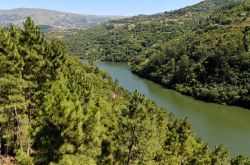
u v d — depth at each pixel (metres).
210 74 174.75
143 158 32.75
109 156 32.59
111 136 35.69
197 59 190.50
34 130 24.55
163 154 48.69
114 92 121.38
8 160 39.50
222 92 160.25
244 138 106.75
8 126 40.44
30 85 37.38
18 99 36.44
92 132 25.45
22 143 40.56
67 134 23.89
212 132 111.94
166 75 199.12
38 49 38.94
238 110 146.75
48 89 37.28
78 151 24.53
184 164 56.25
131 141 32.38
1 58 34.59
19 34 39.00
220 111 143.38
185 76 184.25
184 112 137.62
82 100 33.44
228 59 173.25
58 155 24.14
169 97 165.50
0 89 35.97
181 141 56.62
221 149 67.00
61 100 23.97
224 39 194.88
